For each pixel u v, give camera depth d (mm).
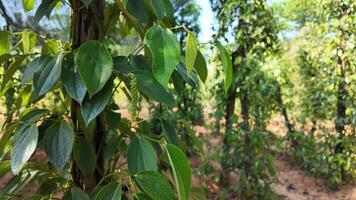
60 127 653
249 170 2605
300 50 3264
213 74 2756
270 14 2633
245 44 2551
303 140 3127
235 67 2631
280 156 3488
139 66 703
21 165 611
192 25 3111
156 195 585
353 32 2723
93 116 607
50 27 1923
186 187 593
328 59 2871
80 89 613
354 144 2852
